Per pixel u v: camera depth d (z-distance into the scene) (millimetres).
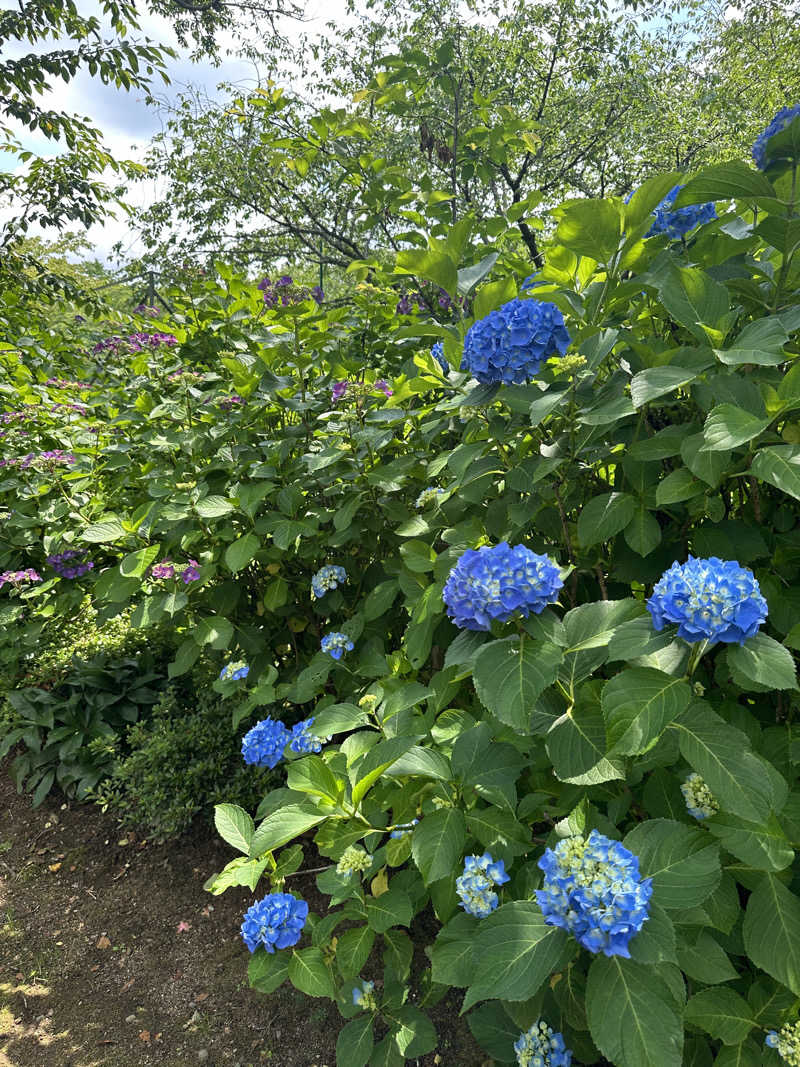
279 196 10344
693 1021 1516
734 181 1728
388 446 3045
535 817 1932
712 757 1349
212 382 4016
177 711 3832
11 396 4863
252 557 2865
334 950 2115
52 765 3916
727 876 1571
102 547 3873
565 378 1887
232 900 3051
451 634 2494
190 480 3342
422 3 9539
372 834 1981
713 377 1698
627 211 1864
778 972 1415
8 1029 2535
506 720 1384
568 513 2221
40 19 8125
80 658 4316
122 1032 2496
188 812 3225
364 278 4434
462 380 2285
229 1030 2467
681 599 1289
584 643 1521
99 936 2934
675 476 1737
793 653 1811
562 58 9961
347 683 2781
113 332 7094
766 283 2010
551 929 1354
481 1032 1908
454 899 1878
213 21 10141
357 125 4887
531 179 10016
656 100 10133
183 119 11156
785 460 1477
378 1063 1927
